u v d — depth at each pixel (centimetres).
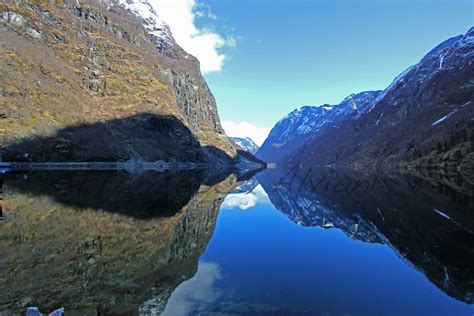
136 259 1947
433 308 1368
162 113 15325
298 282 1686
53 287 1469
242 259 2125
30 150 8550
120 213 3284
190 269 1875
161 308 1344
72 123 10431
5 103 8769
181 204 4403
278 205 5003
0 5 11519
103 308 1315
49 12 13838
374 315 1317
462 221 3306
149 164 12188
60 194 4184
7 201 3459
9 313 1202
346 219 3738
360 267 1961
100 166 10038
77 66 13412
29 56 10875
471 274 1820
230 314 1307
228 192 6556
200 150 17362
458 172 9694
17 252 1894
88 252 1994
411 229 3033
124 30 19012
